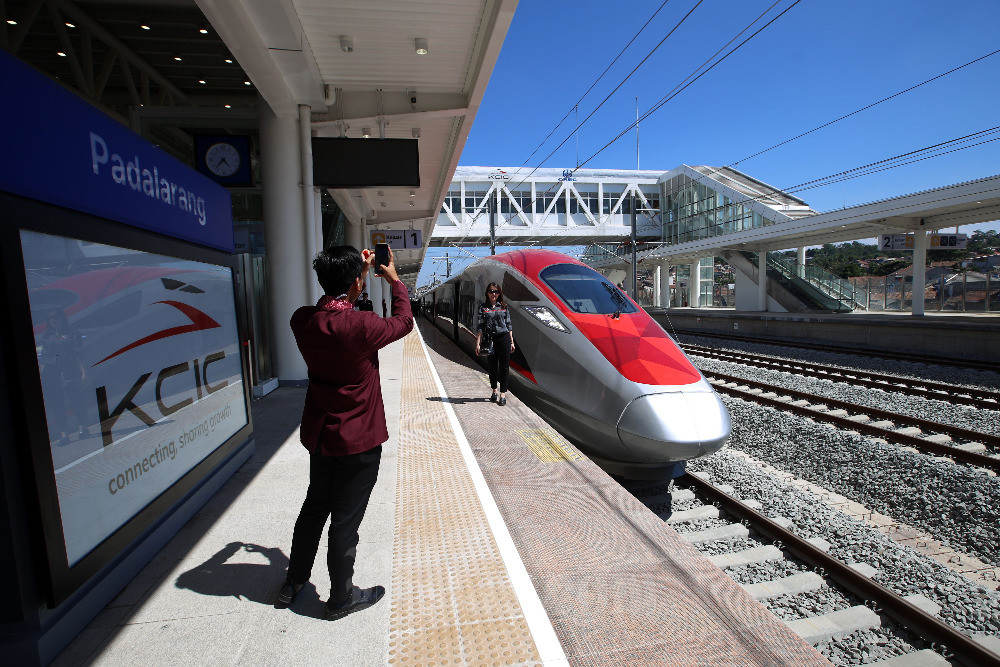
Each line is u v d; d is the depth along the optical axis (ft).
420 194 53.88
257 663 6.59
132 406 8.59
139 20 30.99
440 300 57.11
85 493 7.30
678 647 6.79
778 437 22.61
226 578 8.50
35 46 35.14
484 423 17.85
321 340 7.00
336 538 7.27
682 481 17.58
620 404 16.78
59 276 7.00
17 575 6.12
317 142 25.67
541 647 6.81
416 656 6.68
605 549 9.38
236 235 27.43
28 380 6.27
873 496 16.72
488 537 9.84
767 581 11.64
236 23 17.87
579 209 142.00
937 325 50.88
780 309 94.12
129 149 8.71
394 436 16.38
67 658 6.68
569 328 19.88
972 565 12.78
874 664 9.11
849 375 37.45
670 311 106.63
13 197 6.22
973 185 51.85
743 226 101.09
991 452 19.92
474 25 22.40
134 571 8.52
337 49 24.11
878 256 217.15
